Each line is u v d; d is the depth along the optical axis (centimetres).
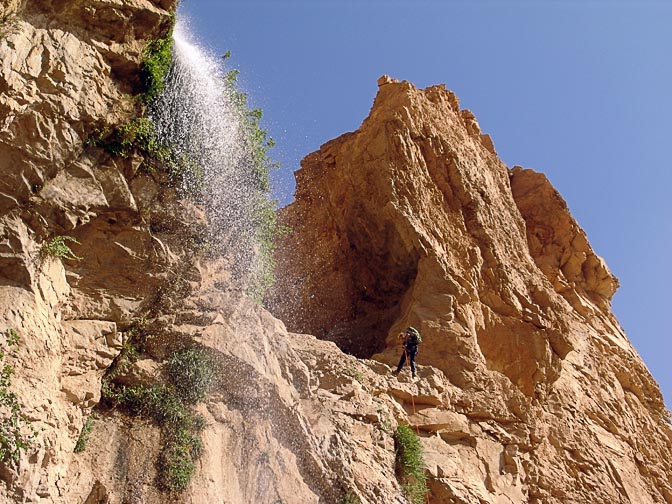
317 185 2422
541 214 2909
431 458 1664
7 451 1041
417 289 1956
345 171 2186
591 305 2858
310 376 1593
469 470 1727
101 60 1276
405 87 2250
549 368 2084
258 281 1484
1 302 1109
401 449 1598
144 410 1249
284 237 2345
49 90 1201
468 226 2172
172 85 1374
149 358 1296
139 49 1322
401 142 2106
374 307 2138
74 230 1236
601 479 2109
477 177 2292
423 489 1571
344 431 1509
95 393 1208
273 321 1522
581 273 2927
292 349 1542
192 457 1230
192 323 1340
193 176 1371
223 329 1369
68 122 1215
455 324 1909
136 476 1178
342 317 2183
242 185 1479
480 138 2702
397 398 1744
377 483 1466
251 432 1321
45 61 1205
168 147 1345
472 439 1791
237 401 1342
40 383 1116
